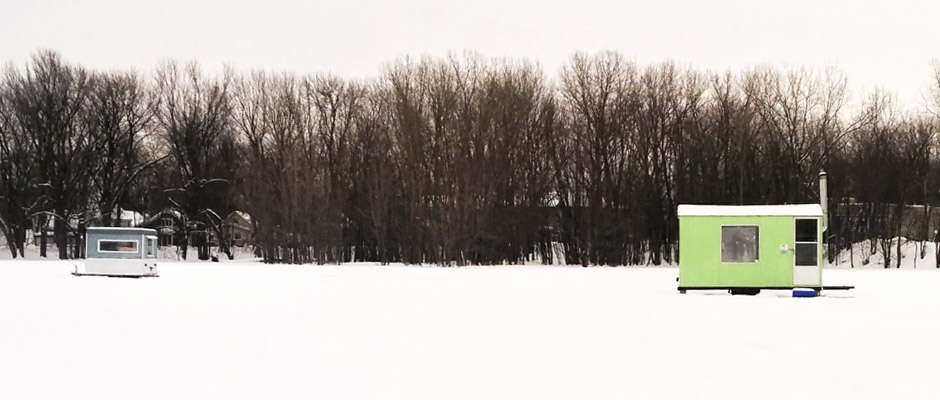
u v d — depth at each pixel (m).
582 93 65.50
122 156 75.75
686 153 64.94
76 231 73.75
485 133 61.94
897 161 62.91
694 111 65.25
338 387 11.11
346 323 18.45
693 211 28.95
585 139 64.88
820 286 28.33
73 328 17.55
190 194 75.25
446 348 14.56
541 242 66.06
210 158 76.00
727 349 14.48
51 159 73.56
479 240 61.81
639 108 65.25
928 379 11.59
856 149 65.06
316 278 39.19
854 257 64.50
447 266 60.00
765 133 65.69
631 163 65.38
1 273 42.81
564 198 65.00
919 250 62.38
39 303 23.80
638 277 41.25
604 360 13.27
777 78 65.94
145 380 11.60
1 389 11.04
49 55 73.94
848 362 13.07
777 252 28.45
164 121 76.31
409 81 64.12
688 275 28.70
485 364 12.88
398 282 35.72
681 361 13.18
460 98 63.50
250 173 69.62
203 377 11.82
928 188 63.59
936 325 18.19
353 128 70.25
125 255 39.75
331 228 65.62
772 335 16.39
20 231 75.00
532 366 12.71
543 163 64.50
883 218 62.62
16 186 73.81
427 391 10.86
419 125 62.72
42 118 73.31
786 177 64.25
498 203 62.19
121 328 17.55
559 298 26.09
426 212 62.16
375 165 64.69
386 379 11.66
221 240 76.19
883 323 18.62
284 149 68.81
